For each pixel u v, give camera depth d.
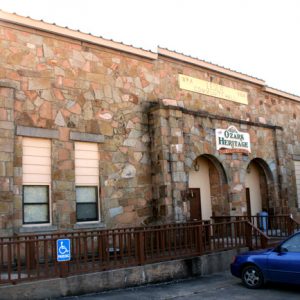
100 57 13.97
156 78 15.44
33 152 12.14
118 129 14.08
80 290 9.29
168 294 9.55
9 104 11.62
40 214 12.05
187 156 15.38
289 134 21.09
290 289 9.95
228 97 17.98
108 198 13.51
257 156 18.56
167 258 11.10
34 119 12.16
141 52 14.87
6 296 8.28
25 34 12.36
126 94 14.47
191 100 16.41
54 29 12.75
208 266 11.95
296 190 21.03
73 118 13.00
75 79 13.23
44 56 12.64
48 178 12.32
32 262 10.52
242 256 10.49
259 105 19.55
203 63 16.84
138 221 14.12
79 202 12.98
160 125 14.54
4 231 10.98
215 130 16.66
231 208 16.83
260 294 9.48
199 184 17.06
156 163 14.56
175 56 15.91
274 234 17.14
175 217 14.23
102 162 13.53
